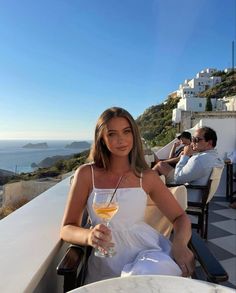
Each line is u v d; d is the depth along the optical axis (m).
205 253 1.47
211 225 4.11
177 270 1.40
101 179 1.74
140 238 1.58
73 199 1.71
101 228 1.39
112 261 1.54
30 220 1.75
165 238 1.70
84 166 1.81
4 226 1.66
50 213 1.89
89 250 1.68
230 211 4.80
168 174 4.23
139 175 1.78
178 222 1.75
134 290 0.98
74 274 1.26
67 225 1.59
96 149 1.81
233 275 2.73
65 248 1.74
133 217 1.63
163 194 1.82
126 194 1.67
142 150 1.85
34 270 1.16
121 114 1.77
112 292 0.97
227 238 3.63
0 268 1.17
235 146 5.86
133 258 1.56
